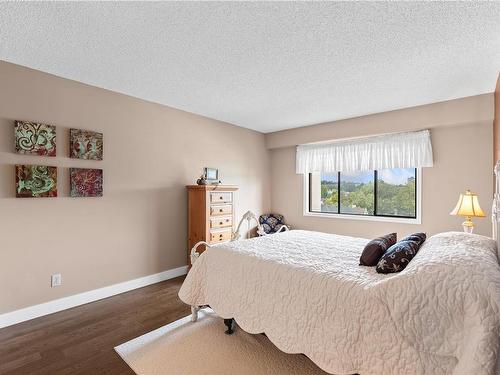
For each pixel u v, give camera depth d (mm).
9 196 2473
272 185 5527
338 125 4391
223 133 4539
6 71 2453
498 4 1658
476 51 2246
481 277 1277
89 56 2359
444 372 1271
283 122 4574
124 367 1900
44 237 2678
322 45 2158
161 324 2494
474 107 3260
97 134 3033
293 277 1821
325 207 5004
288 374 1824
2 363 1932
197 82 2924
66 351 2074
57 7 1697
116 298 3096
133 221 3395
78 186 2885
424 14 1764
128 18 1822
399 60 2404
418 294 1356
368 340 1454
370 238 4293
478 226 3410
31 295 2592
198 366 1906
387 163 4074
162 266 3711
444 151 3637
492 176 3311
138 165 3441
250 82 2916
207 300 2369
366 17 1799
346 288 1591
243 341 2215
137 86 3057
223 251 2375
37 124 2605
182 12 1757
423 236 2371
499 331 1153
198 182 3912
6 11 1730
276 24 1884
